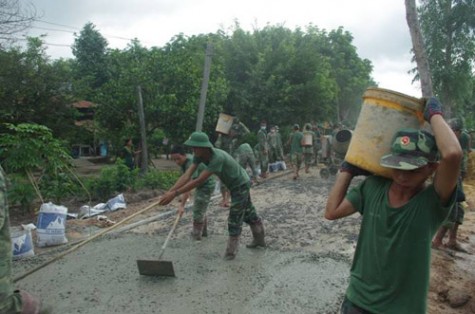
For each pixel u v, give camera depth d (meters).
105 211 8.97
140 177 12.62
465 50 22.84
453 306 4.64
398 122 2.21
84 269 5.18
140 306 4.17
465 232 7.86
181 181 5.56
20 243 5.60
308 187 11.63
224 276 4.95
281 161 16.30
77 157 25.36
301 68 23.06
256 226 5.94
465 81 23.11
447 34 23.09
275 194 10.63
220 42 24.50
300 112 23.59
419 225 2.04
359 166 2.29
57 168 9.63
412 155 1.98
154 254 5.76
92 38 35.59
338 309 4.08
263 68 22.78
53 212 6.19
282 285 4.67
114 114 16.95
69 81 18.17
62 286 4.66
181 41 26.53
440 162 1.95
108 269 5.17
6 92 15.84
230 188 5.48
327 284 4.70
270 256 5.68
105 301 4.28
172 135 17.39
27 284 4.70
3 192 2.40
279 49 23.23
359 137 2.32
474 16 21.88
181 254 5.77
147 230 7.09
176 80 16.64
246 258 5.60
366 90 2.42
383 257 2.11
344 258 5.58
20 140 8.80
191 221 7.70
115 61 18.17
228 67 23.34
